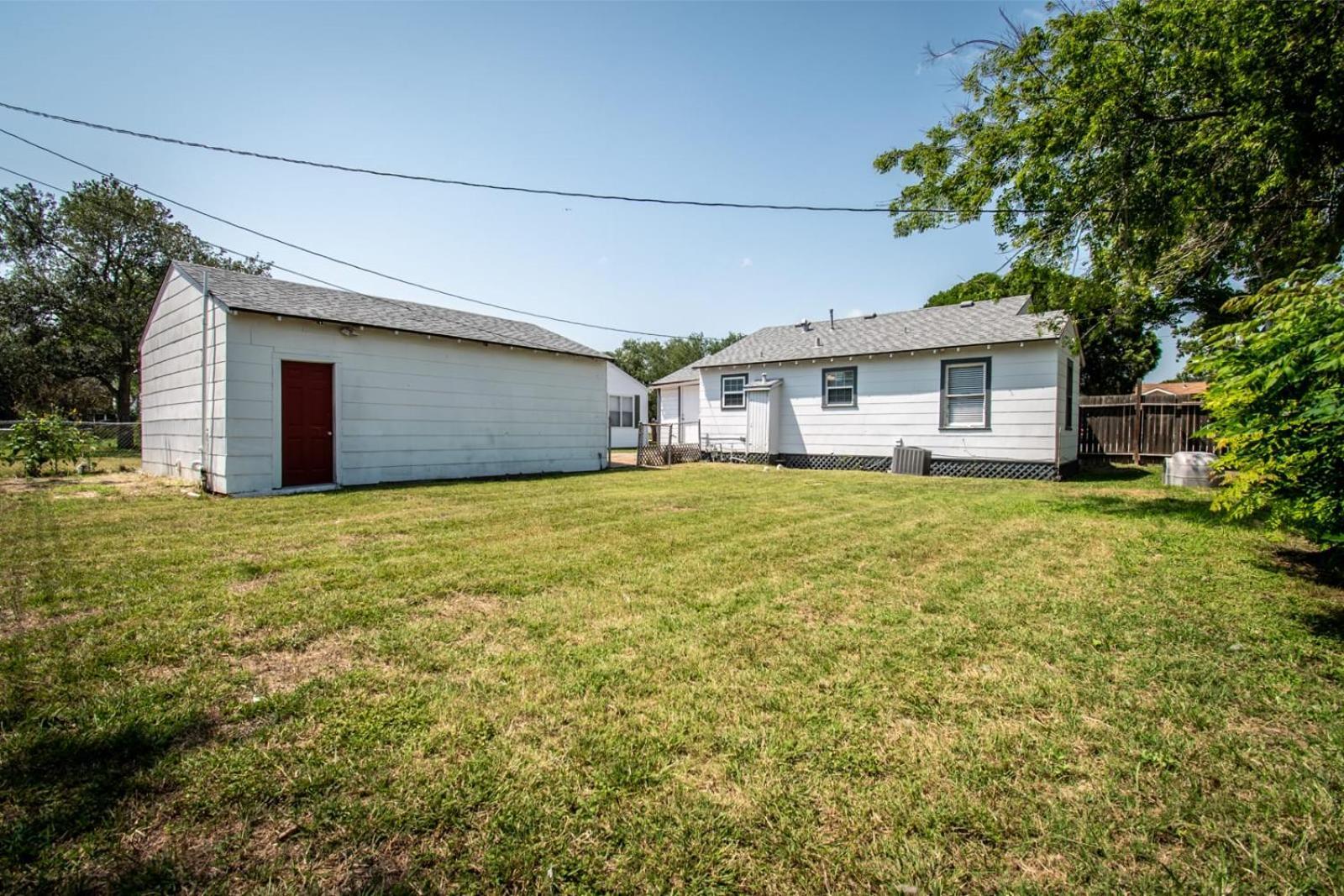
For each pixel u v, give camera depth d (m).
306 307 9.64
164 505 7.46
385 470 10.36
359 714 2.18
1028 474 11.65
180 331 9.93
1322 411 3.04
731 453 16.36
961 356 12.43
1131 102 6.50
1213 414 4.26
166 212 28.03
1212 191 6.77
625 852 1.51
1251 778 1.80
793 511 7.15
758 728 2.09
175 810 1.64
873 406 13.73
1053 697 2.33
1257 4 5.74
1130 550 4.90
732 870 1.46
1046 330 11.14
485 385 11.92
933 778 1.81
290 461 9.26
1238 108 6.20
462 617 3.26
